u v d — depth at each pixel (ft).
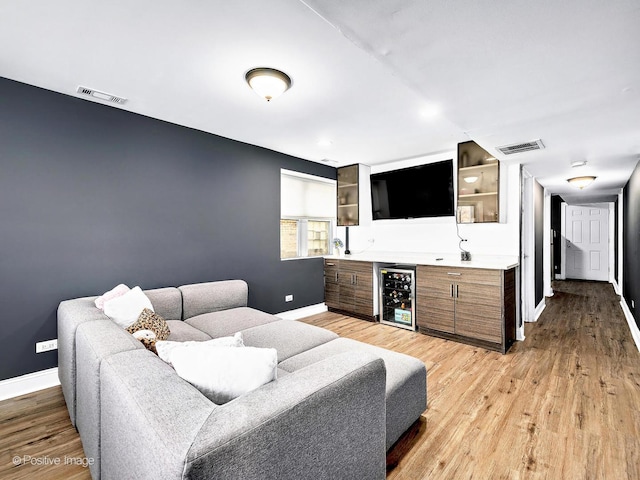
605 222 26.27
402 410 5.83
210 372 3.53
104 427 3.84
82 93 8.10
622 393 7.68
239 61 6.47
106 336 4.77
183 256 10.62
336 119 9.71
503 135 8.97
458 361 9.70
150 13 5.03
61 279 8.21
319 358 6.65
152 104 8.75
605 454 5.57
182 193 10.55
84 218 8.55
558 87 6.07
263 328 8.60
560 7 3.87
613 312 15.87
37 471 5.20
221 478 2.43
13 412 6.86
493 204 11.91
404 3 3.79
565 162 12.37
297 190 14.96
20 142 7.59
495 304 10.38
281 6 4.84
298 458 3.07
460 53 4.92
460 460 5.47
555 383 8.23
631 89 6.17
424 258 13.70
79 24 5.34
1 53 6.27
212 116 9.61
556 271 28.02
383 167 15.94
